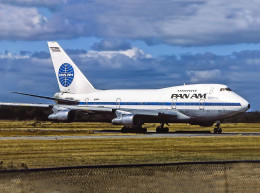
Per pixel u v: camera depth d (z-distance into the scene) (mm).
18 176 35156
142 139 92312
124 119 116062
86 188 35406
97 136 103375
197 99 115562
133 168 41000
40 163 54281
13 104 132125
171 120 118688
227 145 79125
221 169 41562
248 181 38250
